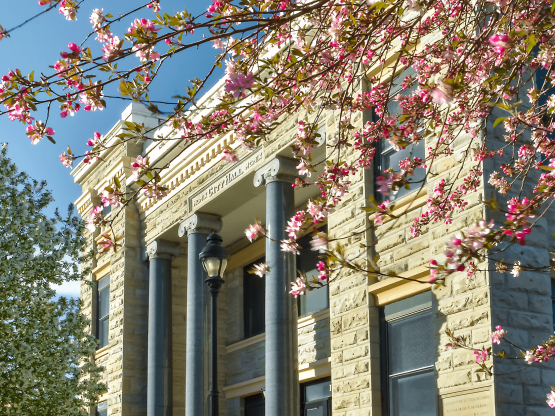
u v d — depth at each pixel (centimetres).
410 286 1170
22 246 1789
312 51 693
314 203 711
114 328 2284
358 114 1317
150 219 2211
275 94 702
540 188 488
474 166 995
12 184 1830
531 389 973
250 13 564
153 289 2136
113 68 575
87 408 2373
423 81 807
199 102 1720
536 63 749
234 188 1802
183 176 2020
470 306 1013
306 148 743
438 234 1098
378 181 534
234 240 2231
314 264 1845
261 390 1933
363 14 664
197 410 1817
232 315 2200
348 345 1291
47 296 1816
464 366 1007
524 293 1013
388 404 1211
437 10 781
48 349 1798
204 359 1862
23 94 585
